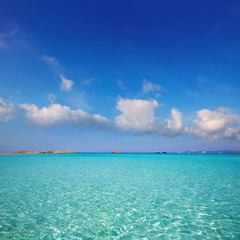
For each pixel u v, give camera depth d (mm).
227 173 17828
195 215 6934
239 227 5945
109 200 8797
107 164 29125
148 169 21578
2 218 6648
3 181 13297
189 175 16406
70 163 30609
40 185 11984
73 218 6703
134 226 6059
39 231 5691
